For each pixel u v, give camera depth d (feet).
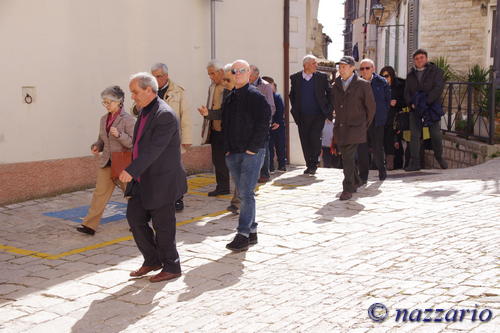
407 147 40.75
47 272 18.12
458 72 53.26
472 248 17.15
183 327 13.50
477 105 38.83
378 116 31.14
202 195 28.81
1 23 26.35
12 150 27.02
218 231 22.03
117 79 30.89
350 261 17.25
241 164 19.35
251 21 38.04
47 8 27.84
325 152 45.57
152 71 24.89
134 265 18.51
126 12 31.09
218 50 36.11
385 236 19.67
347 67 26.09
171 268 16.90
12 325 14.24
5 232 22.76
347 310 13.39
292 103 33.76
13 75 26.86
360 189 29.01
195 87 35.01
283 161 36.27
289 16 40.09
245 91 19.19
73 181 29.22
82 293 16.22
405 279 15.08
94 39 29.76
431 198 25.43
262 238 20.67
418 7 57.06
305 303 14.21
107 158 21.63
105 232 22.52
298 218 23.35
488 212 21.72
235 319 13.67
